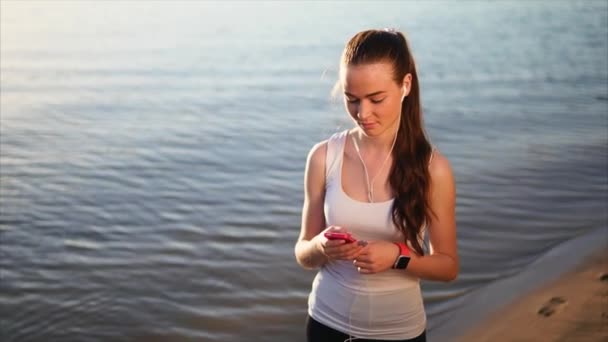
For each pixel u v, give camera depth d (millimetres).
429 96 11750
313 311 2555
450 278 2445
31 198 7273
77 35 18344
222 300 5168
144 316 4988
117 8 23391
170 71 14039
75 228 6523
